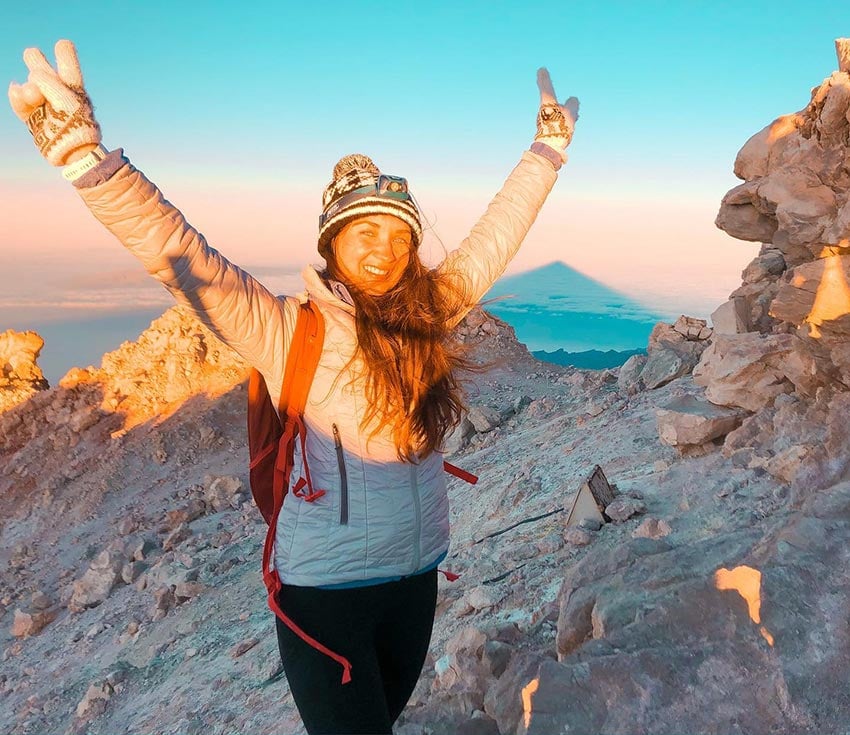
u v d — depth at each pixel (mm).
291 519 2312
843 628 2592
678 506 5777
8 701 11195
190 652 9008
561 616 3561
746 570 2885
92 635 11914
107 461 21672
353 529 2262
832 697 2416
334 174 2455
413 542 2344
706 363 8758
